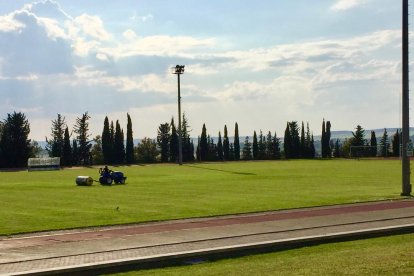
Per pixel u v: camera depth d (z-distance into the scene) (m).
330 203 28.16
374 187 39.69
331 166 80.69
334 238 16.52
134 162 121.56
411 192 33.19
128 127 121.06
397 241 16.23
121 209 26.84
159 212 25.31
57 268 12.60
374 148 135.75
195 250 14.53
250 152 143.50
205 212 25.05
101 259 14.00
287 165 87.50
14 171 85.81
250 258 14.19
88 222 22.02
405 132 32.28
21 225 21.28
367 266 11.57
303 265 12.27
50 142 123.00
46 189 42.16
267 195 33.88
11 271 12.69
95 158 128.75
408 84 32.06
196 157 135.88
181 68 97.75
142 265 13.43
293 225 19.81
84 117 125.00
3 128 108.50
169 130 134.50
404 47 32.34
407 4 31.91
